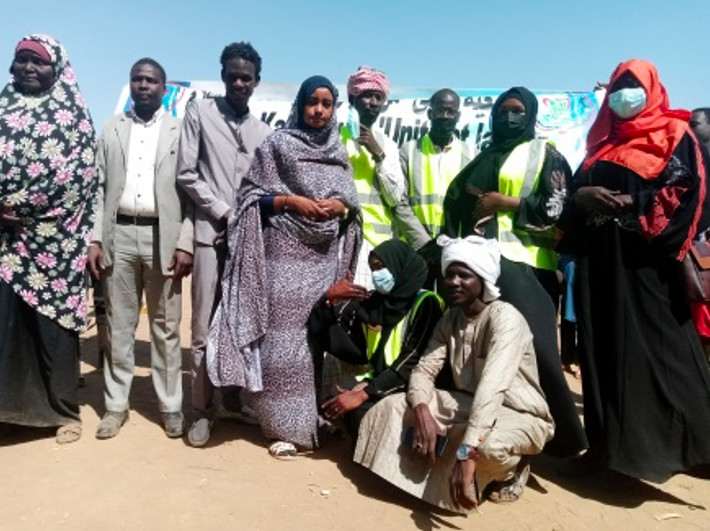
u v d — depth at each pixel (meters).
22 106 3.77
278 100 7.61
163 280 3.96
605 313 3.71
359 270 4.62
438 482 3.28
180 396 4.06
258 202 3.81
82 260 3.84
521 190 3.88
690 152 3.59
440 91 4.89
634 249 3.64
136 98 3.98
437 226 4.85
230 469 3.51
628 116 3.76
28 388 3.76
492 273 3.39
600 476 3.78
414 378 3.53
